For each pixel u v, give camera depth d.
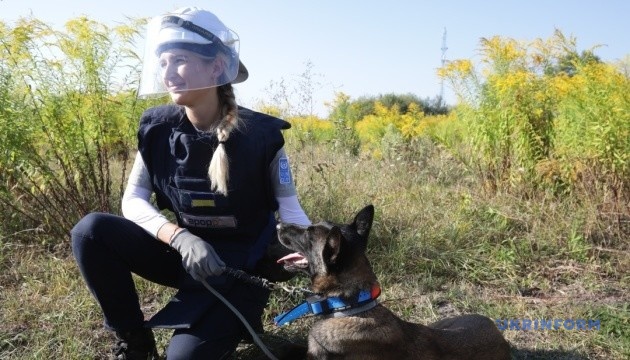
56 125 5.61
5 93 5.50
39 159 5.61
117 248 3.63
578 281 5.46
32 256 5.38
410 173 8.98
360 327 3.61
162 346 4.14
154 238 3.83
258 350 4.18
